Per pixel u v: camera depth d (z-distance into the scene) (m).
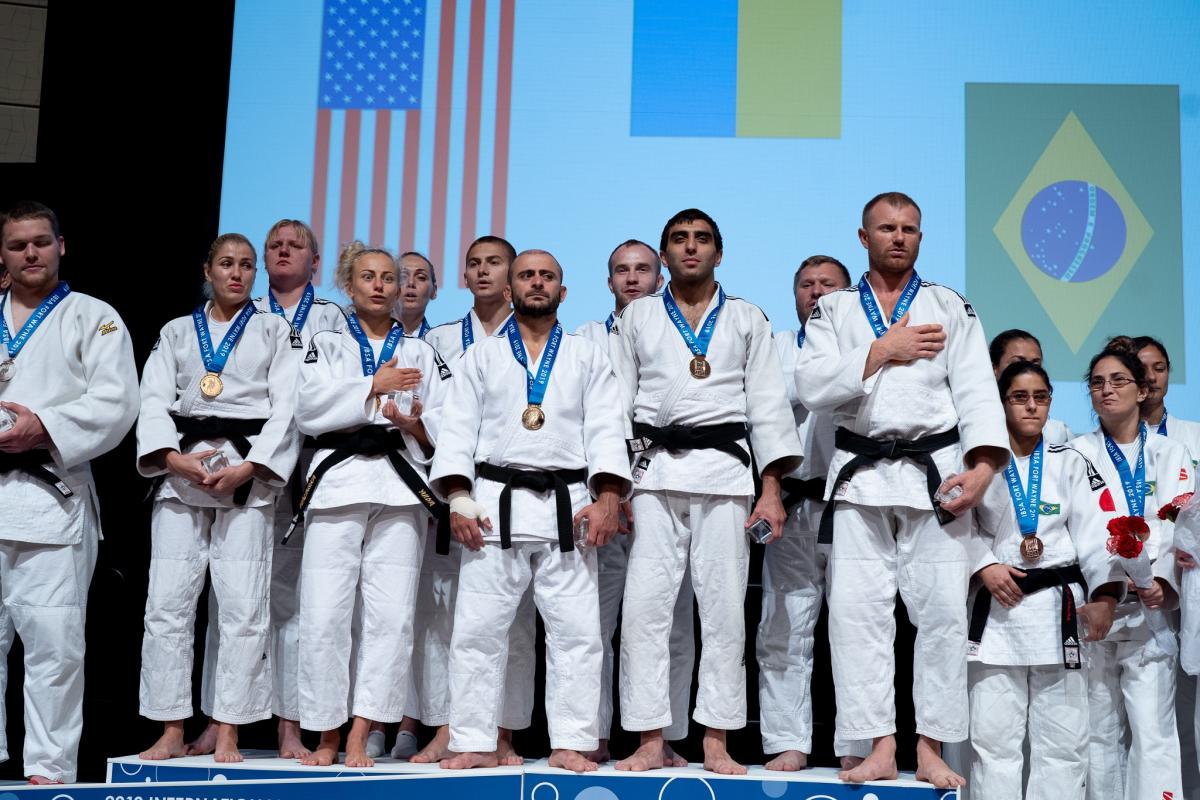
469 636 3.73
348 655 3.85
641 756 3.72
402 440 3.94
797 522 4.22
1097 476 4.08
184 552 3.99
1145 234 5.49
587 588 3.78
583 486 3.83
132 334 5.72
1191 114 5.57
